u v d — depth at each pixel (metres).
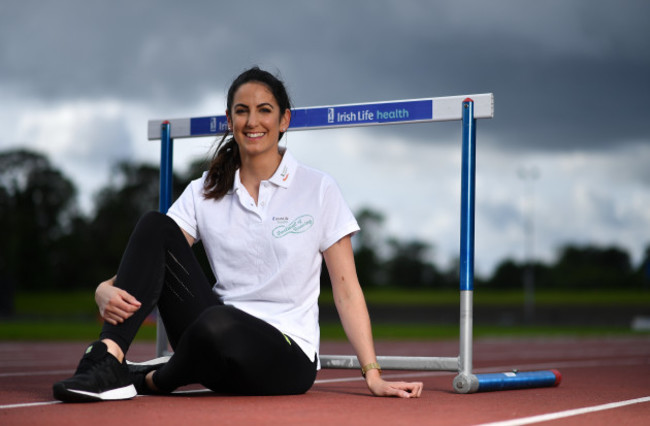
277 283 2.82
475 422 2.19
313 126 3.68
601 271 81.31
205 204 2.95
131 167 69.25
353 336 2.90
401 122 3.52
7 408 2.40
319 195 2.88
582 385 3.95
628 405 2.82
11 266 61.88
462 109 3.41
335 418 2.22
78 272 67.12
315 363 2.87
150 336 16.09
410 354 10.05
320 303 51.12
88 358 2.54
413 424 2.13
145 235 2.64
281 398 2.73
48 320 31.09
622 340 17.38
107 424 2.06
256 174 2.92
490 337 18.84
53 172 64.38
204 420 2.14
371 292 68.00
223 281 2.90
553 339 17.97
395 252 87.06
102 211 68.31
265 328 2.62
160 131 4.09
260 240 2.84
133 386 2.62
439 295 64.38
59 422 2.09
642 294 64.75
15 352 8.98
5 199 62.88
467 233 3.32
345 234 2.88
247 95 2.85
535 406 2.69
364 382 3.97
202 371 2.65
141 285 2.58
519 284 79.38
